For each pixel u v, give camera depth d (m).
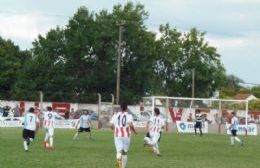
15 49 100.00
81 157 26.34
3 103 61.50
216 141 45.66
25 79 89.19
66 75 92.69
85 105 65.19
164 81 108.94
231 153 33.09
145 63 97.75
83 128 41.25
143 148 33.94
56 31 94.81
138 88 97.75
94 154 28.30
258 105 110.94
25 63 92.44
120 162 21.17
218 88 110.56
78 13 93.69
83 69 93.69
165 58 107.81
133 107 71.00
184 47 109.06
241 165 25.42
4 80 94.25
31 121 28.70
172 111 62.66
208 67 108.81
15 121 60.03
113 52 93.19
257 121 75.00
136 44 96.62
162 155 29.42
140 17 100.00
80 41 92.19
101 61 94.50
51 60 92.25
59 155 27.11
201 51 109.19
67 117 63.09
